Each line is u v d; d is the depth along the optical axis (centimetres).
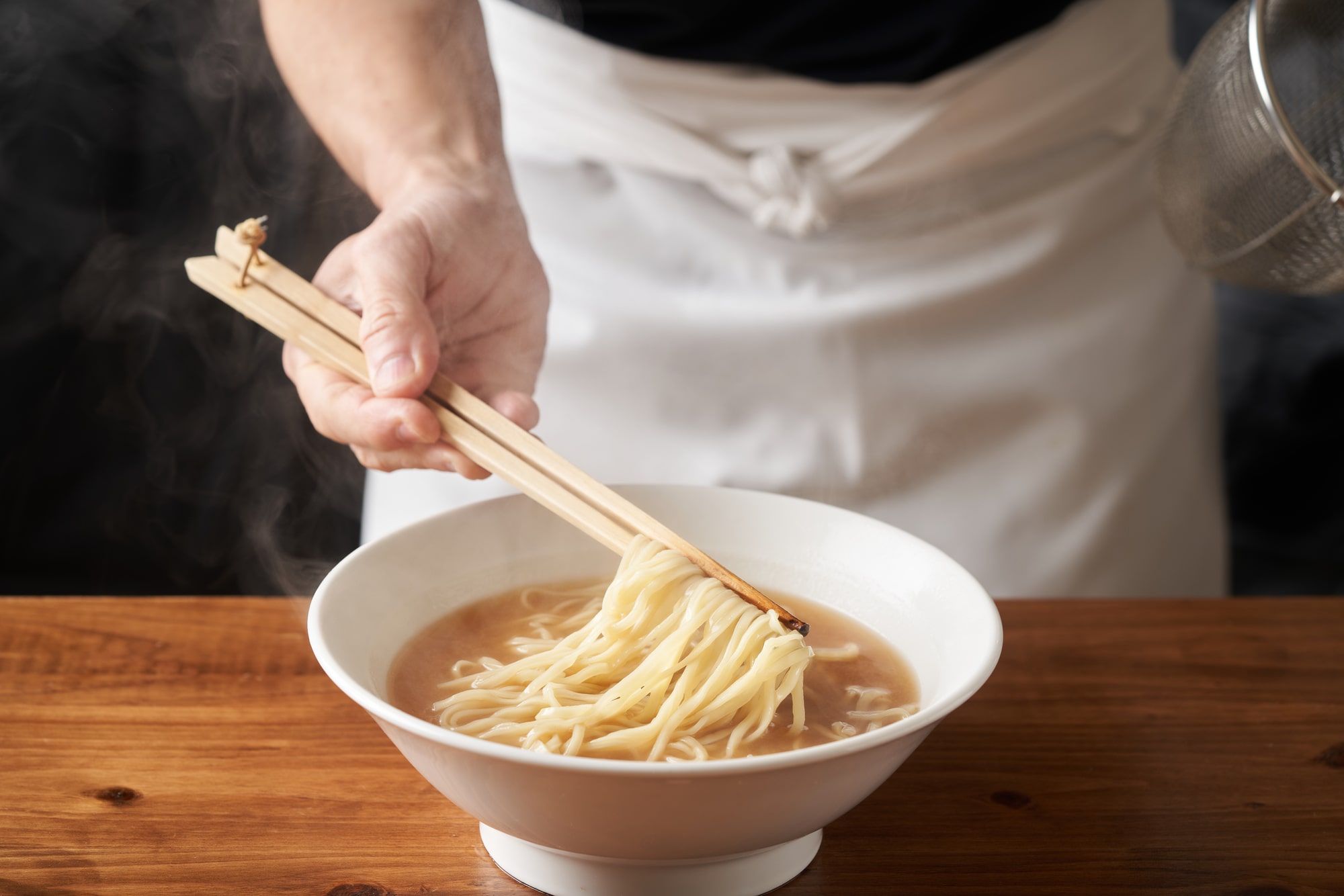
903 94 98
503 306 86
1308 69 94
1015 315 103
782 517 78
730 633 73
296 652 81
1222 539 112
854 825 71
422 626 73
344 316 79
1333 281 92
